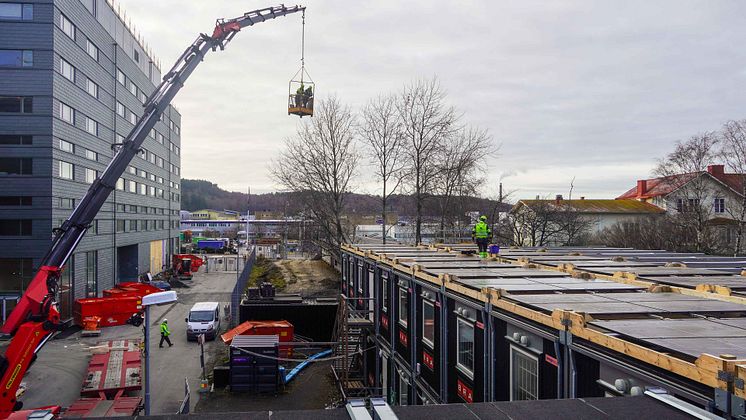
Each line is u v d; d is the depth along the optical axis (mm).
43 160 37062
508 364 10586
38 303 15688
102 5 48188
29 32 36938
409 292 17516
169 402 22438
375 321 22281
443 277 13977
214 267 79438
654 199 63625
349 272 30031
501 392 10875
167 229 78125
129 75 56625
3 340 30703
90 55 44812
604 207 60719
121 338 34562
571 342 8148
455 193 46406
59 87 38438
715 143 47625
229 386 24203
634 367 6801
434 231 46969
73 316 39094
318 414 5047
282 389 24188
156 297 15164
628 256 22188
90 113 44812
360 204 55062
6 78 36688
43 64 37094
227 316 41344
